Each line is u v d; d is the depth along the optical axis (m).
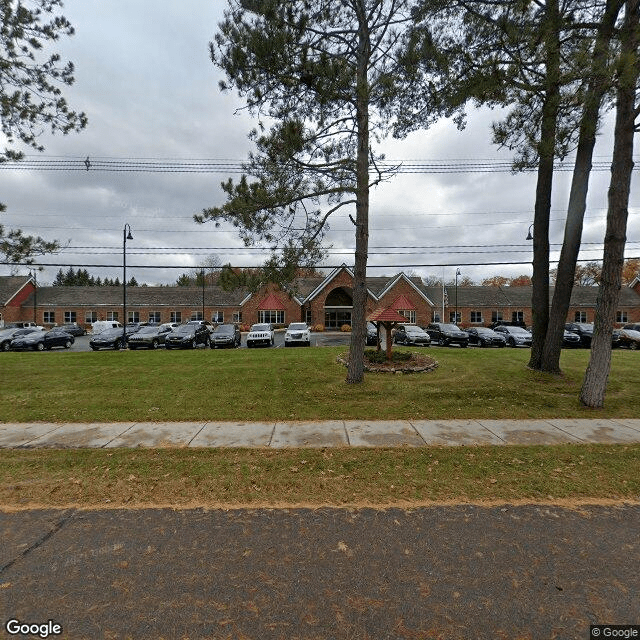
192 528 3.64
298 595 2.74
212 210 9.23
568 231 11.70
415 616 2.55
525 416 7.70
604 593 2.77
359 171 9.87
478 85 8.01
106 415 7.82
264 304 44.28
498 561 3.14
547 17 7.90
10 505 4.11
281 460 5.37
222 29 8.34
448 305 48.91
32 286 50.47
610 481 4.69
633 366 13.82
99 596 2.73
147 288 51.56
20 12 9.80
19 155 10.65
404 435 6.54
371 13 9.16
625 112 7.88
